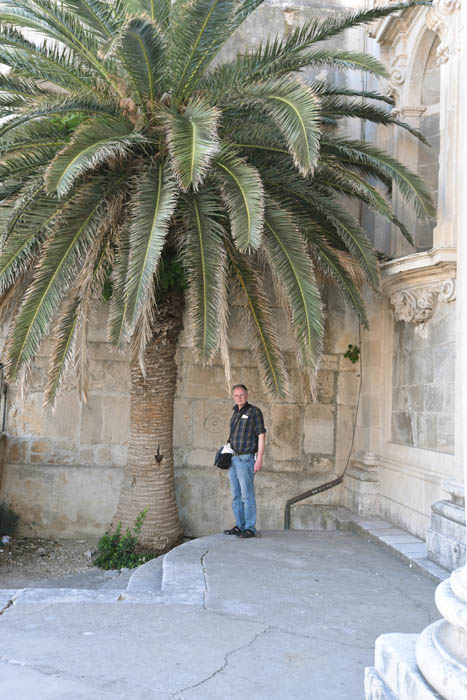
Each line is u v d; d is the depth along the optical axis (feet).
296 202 25.81
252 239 19.17
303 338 22.27
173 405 28.19
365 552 22.62
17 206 21.95
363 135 32.22
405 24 27.55
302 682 11.41
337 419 31.86
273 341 25.25
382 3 28.63
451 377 22.00
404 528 25.21
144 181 22.02
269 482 31.40
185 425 31.30
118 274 22.61
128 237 22.86
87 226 22.49
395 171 23.62
